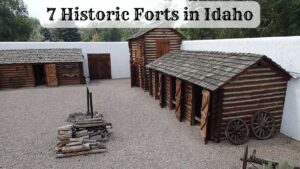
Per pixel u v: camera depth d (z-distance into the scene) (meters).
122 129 11.62
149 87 18.75
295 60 9.74
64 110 14.66
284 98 10.59
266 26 28.89
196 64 13.19
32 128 11.76
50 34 67.19
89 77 26.47
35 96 18.39
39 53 22.86
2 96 18.45
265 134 10.31
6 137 10.72
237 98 9.83
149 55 19.95
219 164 8.29
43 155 9.08
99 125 10.51
